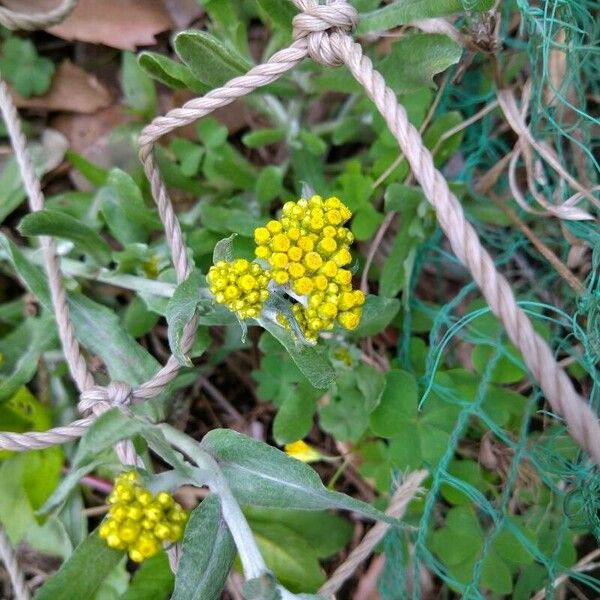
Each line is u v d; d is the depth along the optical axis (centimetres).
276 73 12
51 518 18
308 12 12
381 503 18
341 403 18
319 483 12
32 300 19
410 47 15
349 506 12
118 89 21
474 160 19
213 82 15
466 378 18
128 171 20
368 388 17
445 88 18
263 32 21
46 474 17
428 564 17
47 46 21
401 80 15
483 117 19
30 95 20
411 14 14
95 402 12
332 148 21
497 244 20
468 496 17
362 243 20
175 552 13
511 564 18
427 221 17
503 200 20
